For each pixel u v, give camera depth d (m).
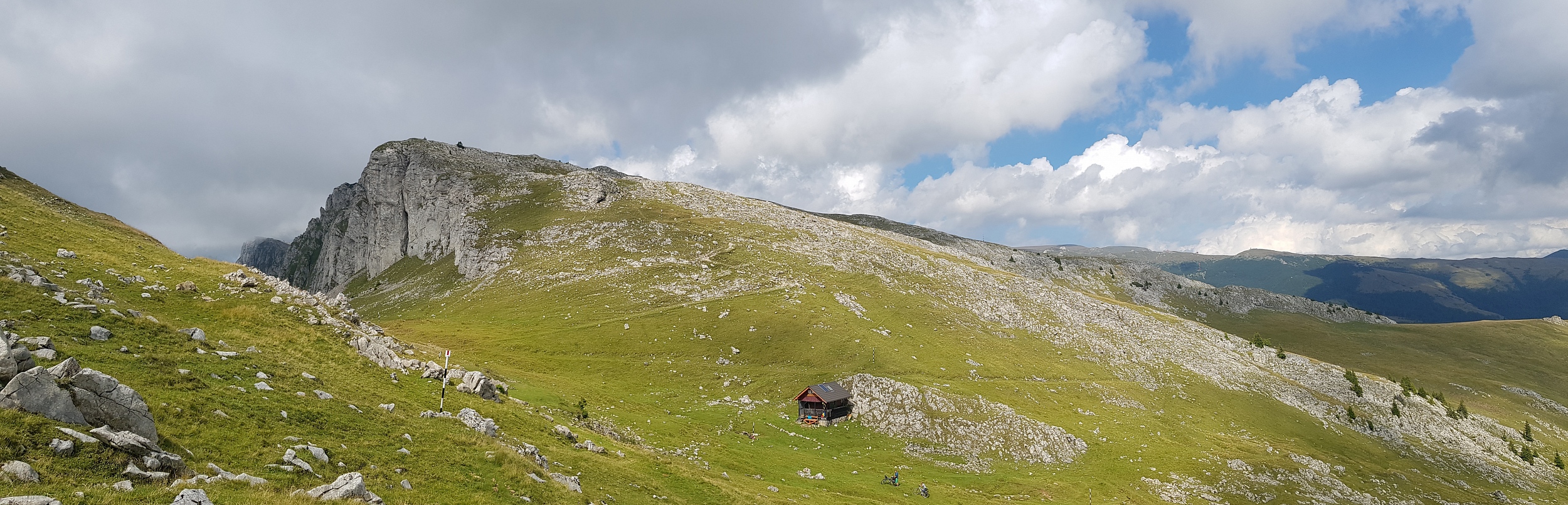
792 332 153.38
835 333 153.00
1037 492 89.12
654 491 45.69
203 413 28.75
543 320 165.88
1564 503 135.62
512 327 159.88
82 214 87.06
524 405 62.94
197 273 63.31
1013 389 138.62
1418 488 119.69
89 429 21.91
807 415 113.25
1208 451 115.88
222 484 22.36
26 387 21.36
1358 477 118.25
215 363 36.69
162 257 68.44
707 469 65.19
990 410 115.44
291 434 30.36
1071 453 107.69
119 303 45.28
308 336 52.03
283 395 35.28
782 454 89.81
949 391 123.69
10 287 37.31
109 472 20.27
